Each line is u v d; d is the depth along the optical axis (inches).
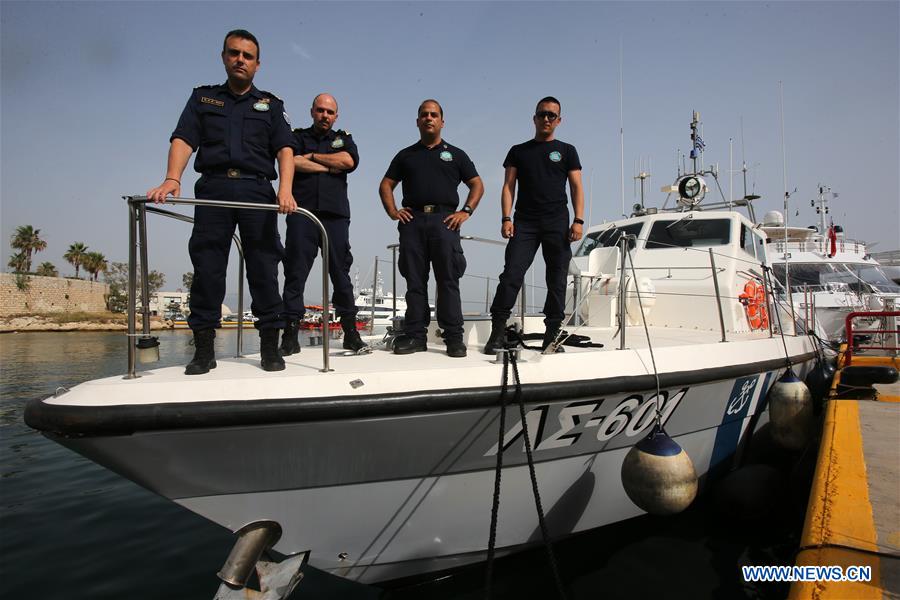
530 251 125.3
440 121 123.8
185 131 97.0
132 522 186.5
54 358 834.2
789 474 161.8
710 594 116.0
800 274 558.9
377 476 99.0
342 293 125.7
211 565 151.6
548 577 122.9
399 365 100.1
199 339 94.2
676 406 131.1
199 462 86.5
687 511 158.2
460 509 109.3
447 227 118.3
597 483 127.4
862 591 67.2
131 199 86.4
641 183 303.6
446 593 117.7
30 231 2154.3
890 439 123.4
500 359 105.3
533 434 107.9
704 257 212.4
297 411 85.1
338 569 107.0
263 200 102.0
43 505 205.0
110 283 2076.8
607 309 203.6
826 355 318.0
